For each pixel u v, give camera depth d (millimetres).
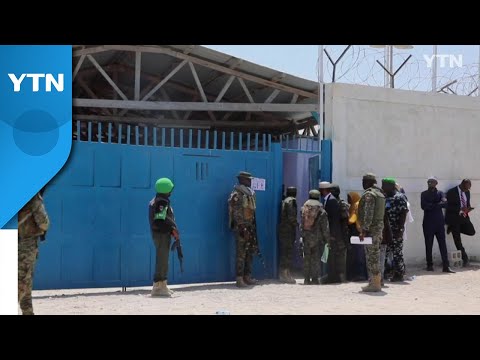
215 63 12375
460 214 11438
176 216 8461
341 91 10398
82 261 7758
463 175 11922
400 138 11078
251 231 8516
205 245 8672
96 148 7883
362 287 8305
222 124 14367
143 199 8180
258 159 9164
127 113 14883
